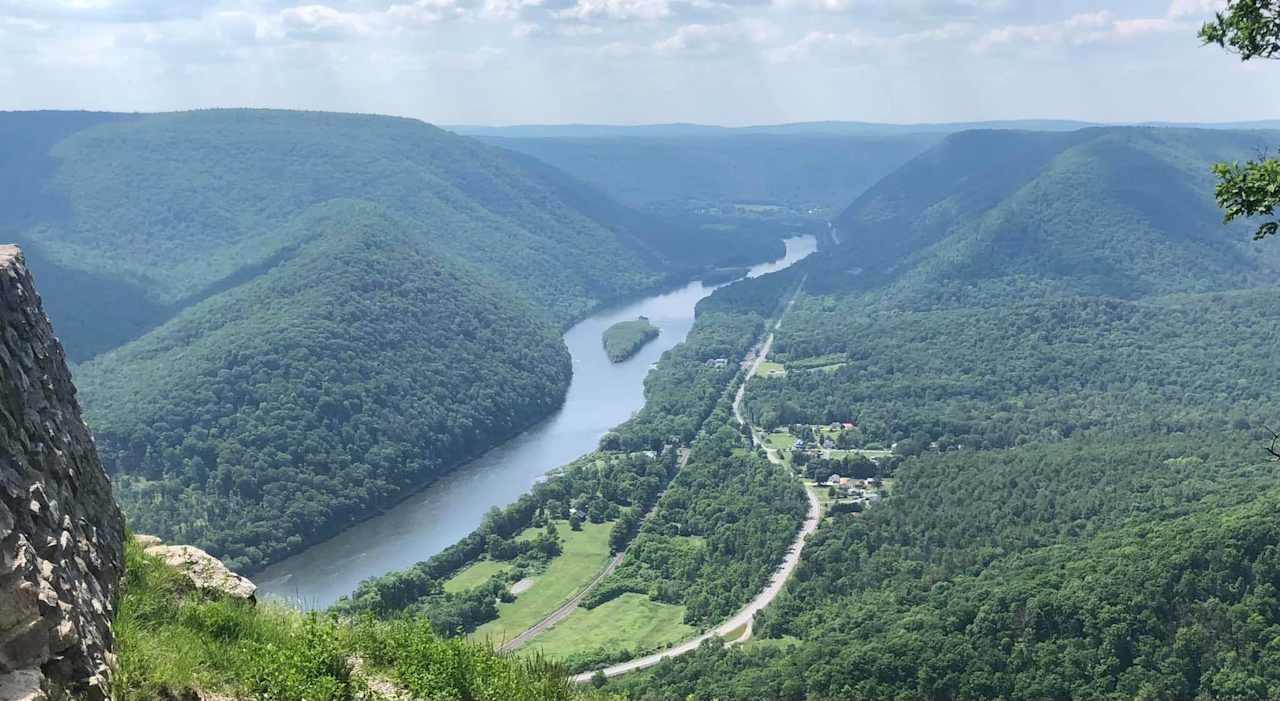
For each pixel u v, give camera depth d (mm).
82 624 15477
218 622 19875
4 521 14430
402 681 20656
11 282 18641
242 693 17891
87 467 20078
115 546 20047
